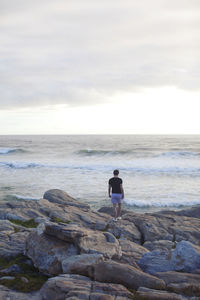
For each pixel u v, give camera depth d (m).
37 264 6.02
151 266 5.76
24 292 5.04
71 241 6.29
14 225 9.15
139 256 6.52
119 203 11.17
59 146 82.44
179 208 16.88
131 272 5.01
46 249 6.21
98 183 24.28
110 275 4.98
